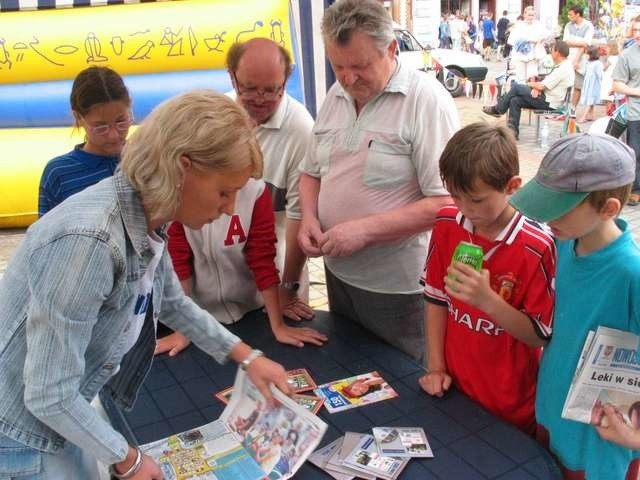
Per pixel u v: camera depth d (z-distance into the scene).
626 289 1.38
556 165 1.36
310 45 3.82
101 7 5.15
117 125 2.18
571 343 1.52
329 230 2.06
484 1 29.39
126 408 1.51
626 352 1.40
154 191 1.12
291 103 2.45
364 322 2.38
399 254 2.20
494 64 22.11
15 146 5.34
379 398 1.78
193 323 1.62
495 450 1.53
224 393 1.84
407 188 2.12
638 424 1.42
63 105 5.27
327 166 2.23
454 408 1.72
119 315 1.23
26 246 1.18
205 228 2.09
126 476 1.28
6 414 1.20
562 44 8.48
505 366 1.76
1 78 5.18
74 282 1.07
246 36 5.04
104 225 1.11
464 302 1.60
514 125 8.95
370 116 2.09
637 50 5.77
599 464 1.52
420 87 2.03
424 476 1.44
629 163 1.37
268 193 2.17
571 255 1.53
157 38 5.07
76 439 1.17
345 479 1.45
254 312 2.38
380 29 1.90
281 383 1.60
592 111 9.66
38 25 5.10
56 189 2.24
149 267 1.27
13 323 1.18
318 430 1.48
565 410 1.45
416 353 2.35
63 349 1.10
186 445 1.58
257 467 1.49
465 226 1.73
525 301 1.65
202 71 5.21
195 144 1.10
